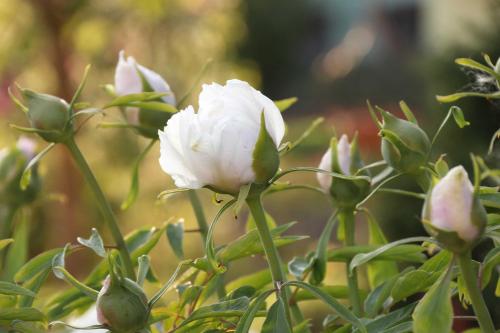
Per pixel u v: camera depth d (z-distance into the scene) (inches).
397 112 461.1
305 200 411.5
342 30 730.8
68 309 59.4
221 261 56.5
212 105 51.9
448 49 132.0
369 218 59.8
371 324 54.6
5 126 187.0
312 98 639.1
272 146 51.6
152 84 61.0
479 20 131.0
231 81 52.2
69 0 199.5
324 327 59.4
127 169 210.1
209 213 198.5
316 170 52.3
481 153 112.9
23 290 54.6
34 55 201.8
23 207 67.0
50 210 209.6
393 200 144.6
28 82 202.7
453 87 130.0
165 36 211.5
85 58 207.8
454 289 56.0
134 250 61.2
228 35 223.3
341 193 58.6
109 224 58.8
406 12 506.9
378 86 491.8
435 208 49.6
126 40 210.1
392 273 61.8
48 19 200.1
